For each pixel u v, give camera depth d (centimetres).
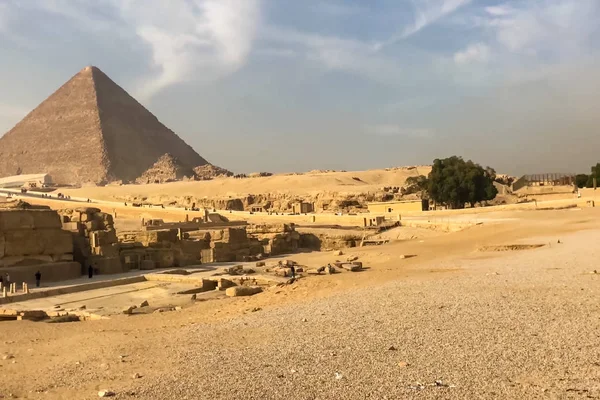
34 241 4122
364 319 1723
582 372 1054
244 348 1485
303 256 5759
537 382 1020
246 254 5966
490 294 1975
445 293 2086
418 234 6981
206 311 2469
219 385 1141
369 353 1304
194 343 1628
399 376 1111
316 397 1023
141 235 5312
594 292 1859
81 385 1262
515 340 1312
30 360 1612
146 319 2381
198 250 5541
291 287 2923
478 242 5006
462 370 1121
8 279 3662
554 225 5622
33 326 2338
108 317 2555
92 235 4653
